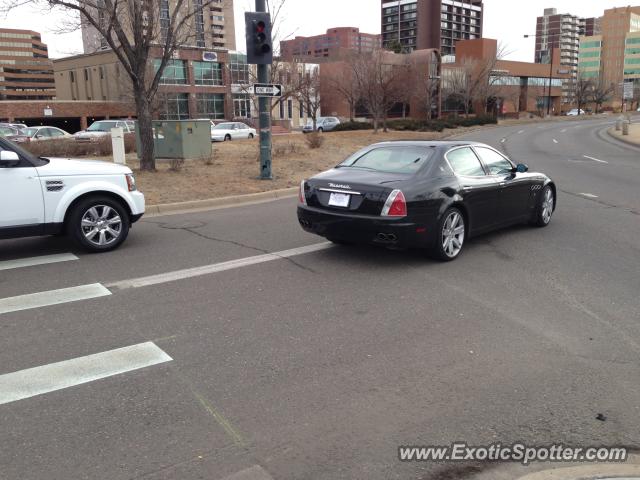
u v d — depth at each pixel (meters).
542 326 5.09
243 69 60.09
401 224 6.50
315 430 3.44
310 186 7.21
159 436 3.36
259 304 5.63
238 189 13.05
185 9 16.38
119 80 46.06
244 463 3.12
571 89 122.31
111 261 7.25
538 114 93.50
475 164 7.79
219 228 9.36
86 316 5.30
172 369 4.23
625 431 3.47
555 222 9.82
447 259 7.18
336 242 7.98
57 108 51.56
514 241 8.35
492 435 3.42
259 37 13.32
